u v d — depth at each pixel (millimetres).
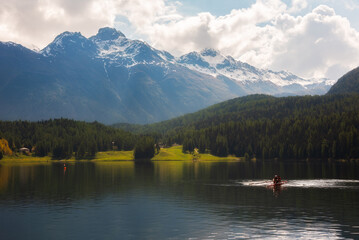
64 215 67062
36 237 53000
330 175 144000
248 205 76312
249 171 172625
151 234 53844
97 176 147000
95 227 58250
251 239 50625
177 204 78125
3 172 169625
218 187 107562
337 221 60844
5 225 59688
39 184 116812
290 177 136250
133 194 93125
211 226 58000
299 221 60906
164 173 162500
